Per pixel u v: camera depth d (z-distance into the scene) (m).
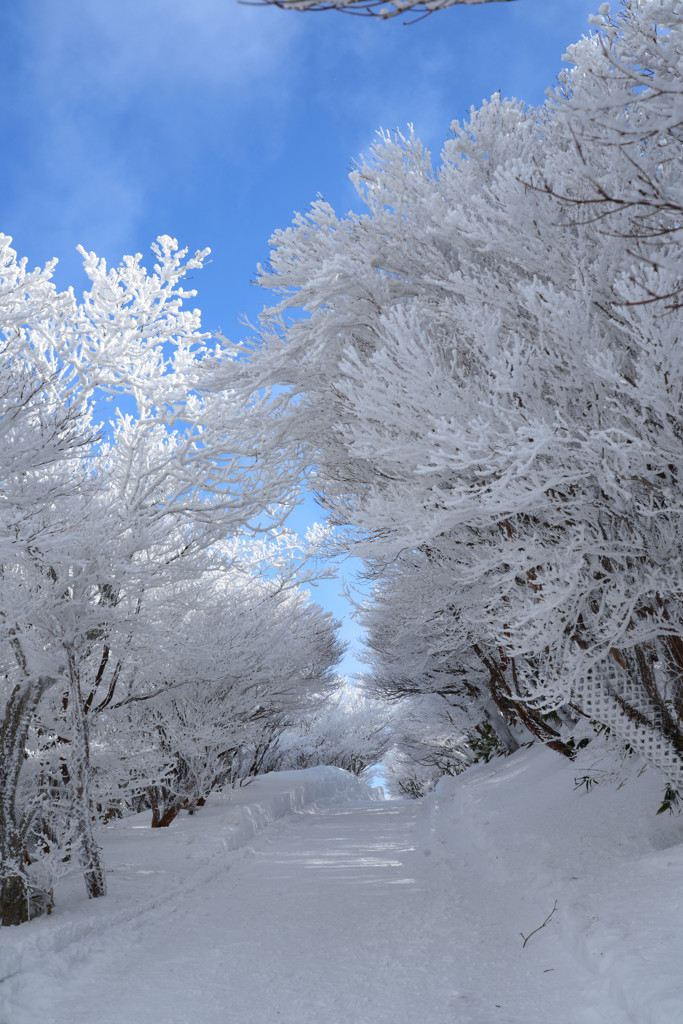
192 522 9.09
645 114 4.88
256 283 6.93
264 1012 4.25
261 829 14.24
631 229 4.77
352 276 6.21
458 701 20.34
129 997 4.70
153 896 7.72
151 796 13.13
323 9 1.83
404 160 6.71
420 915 6.31
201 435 8.57
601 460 4.89
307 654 16.34
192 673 11.57
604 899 5.20
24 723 7.06
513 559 5.79
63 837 7.43
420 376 5.27
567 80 5.66
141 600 9.58
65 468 8.48
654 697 6.83
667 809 7.36
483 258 6.37
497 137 6.44
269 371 6.75
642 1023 3.25
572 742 11.62
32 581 7.48
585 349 4.95
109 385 8.88
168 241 8.52
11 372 6.34
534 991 4.20
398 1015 4.01
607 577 5.95
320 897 7.51
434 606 11.07
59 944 5.86
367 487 7.75
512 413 4.99
